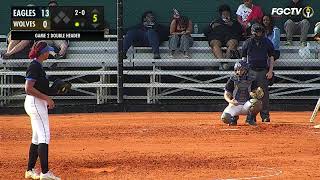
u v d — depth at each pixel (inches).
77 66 3533.5
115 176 1379.2
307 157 1604.3
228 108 2300.7
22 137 2091.5
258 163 1518.2
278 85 3368.6
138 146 1828.2
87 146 1845.5
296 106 3161.9
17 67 3503.9
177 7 3720.5
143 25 3521.2
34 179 1375.5
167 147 1797.5
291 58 3565.5
